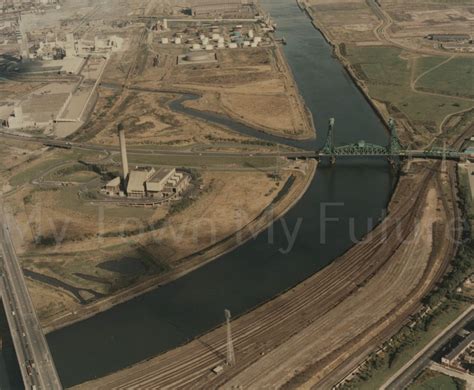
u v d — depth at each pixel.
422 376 185.75
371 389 182.25
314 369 191.62
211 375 192.38
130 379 192.75
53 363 193.62
